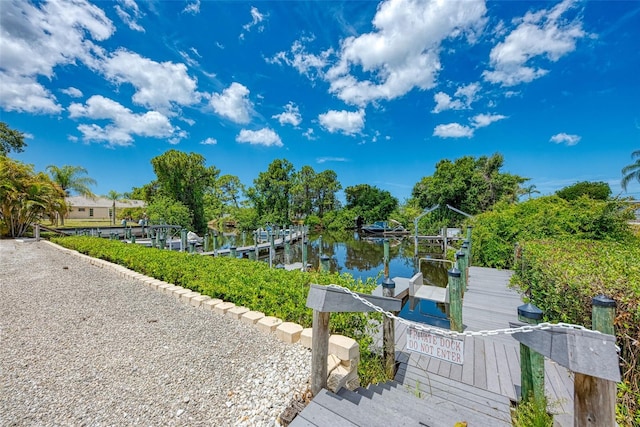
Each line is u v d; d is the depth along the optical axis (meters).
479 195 21.20
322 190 38.06
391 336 2.63
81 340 2.88
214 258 6.28
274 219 31.38
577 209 7.68
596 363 1.07
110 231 17.48
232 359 2.50
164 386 2.12
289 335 2.80
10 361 2.46
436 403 2.24
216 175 31.62
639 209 7.13
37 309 3.79
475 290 5.54
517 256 6.48
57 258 8.00
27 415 1.80
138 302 4.10
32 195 14.33
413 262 12.80
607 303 1.64
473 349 3.10
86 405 1.91
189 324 3.29
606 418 1.08
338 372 2.14
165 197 23.08
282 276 4.33
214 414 1.84
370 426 1.67
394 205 36.06
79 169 24.81
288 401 1.94
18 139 22.25
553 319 3.34
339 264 13.12
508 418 2.05
